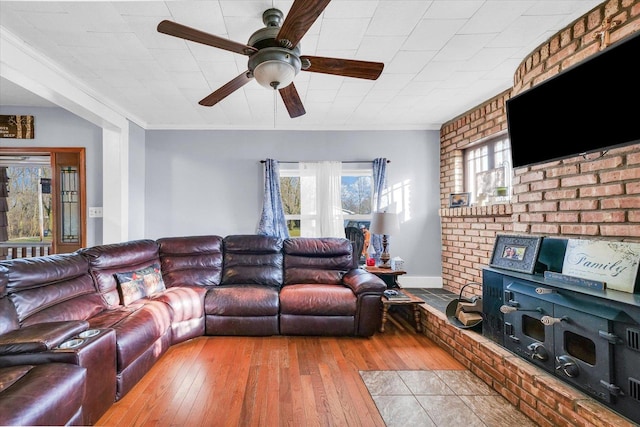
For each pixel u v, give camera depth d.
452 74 3.08
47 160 4.64
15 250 5.08
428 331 3.06
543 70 2.24
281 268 3.62
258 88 3.33
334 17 2.19
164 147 4.62
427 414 1.85
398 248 4.73
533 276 1.96
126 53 2.62
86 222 4.08
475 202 4.16
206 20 2.22
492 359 2.13
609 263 1.63
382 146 4.77
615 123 1.60
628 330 1.37
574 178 1.97
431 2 2.05
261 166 4.69
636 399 1.33
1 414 1.11
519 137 2.26
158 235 4.60
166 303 2.74
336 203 4.65
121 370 1.97
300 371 2.36
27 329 1.65
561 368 1.66
